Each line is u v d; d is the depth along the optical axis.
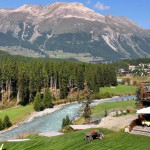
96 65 178.88
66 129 44.84
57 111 98.56
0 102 111.69
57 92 137.75
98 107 95.69
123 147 26.39
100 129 34.81
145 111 28.17
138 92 73.81
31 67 138.88
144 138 28.20
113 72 175.12
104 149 26.58
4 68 113.75
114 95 144.62
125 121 38.91
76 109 101.81
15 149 30.80
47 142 31.94
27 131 66.31
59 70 135.25
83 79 143.75
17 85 113.62
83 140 30.36
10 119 83.50
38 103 100.19
